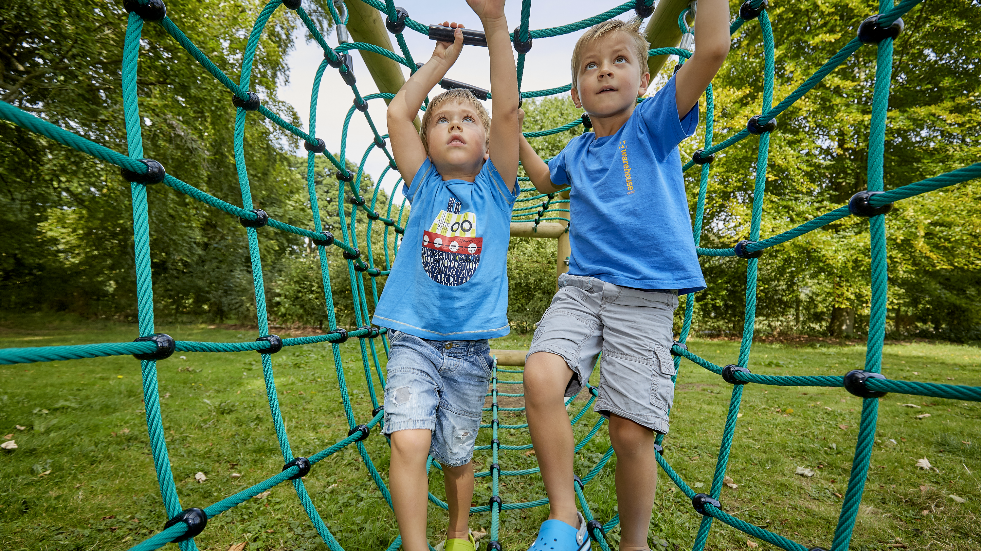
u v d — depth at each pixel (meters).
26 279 13.71
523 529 2.76
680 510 2.96
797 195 10.99
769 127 1.50
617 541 2.55
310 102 2.00
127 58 0.98
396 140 1.93
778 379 1.13
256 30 1.50
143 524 2.88
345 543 2.63
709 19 1.52
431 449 1.75
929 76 10.90
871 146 0.94
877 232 0.90
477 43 2.00
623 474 1.50
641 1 1.76
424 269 1.80
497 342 10.48
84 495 3.23
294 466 1.47
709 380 6.97
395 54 2.15
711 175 11.30
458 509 1.86
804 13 10.80
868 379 0.84
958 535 2.75
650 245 1.61
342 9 2.07
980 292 12.98
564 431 1.41
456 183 1.88
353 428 1.94
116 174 10.66
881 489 3.29
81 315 14.67
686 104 1.61
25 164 9.77
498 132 1.79
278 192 14.38
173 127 10.49
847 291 10.88
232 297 15.02
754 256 1.44
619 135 1.77
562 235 4.36
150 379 0.96
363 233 14.49
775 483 3.39
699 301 12.43
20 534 2.76
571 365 1.48
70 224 12.75
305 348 9.77
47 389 6.00
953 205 9.87
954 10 10.02
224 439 4.30
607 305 1.59
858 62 11.09
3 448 3.97
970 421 4.86
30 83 9.22
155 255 13.66
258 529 2.77
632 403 1.47
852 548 2.63
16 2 8.09
